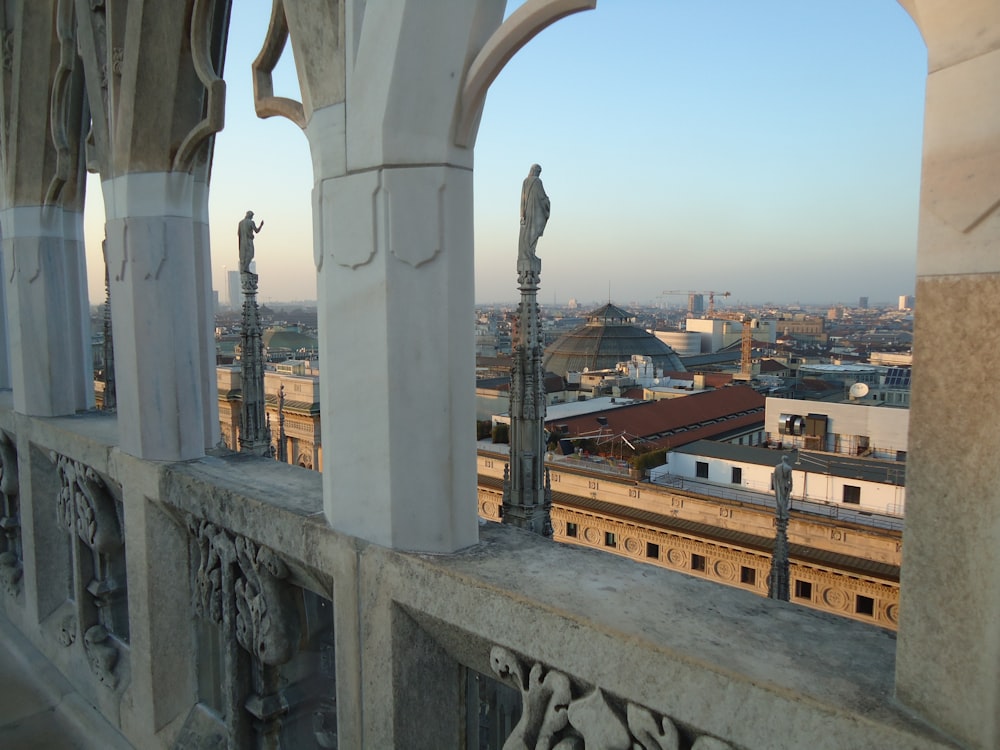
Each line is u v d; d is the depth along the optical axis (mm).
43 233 4609
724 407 42344
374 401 2271
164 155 3338
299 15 2371
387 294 2193
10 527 5320
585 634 1732
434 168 2141
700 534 26625
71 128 4434
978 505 1191
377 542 2322
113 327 3633
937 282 1247
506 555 2225
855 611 23188
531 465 11430
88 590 4199
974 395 1194
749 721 1448
